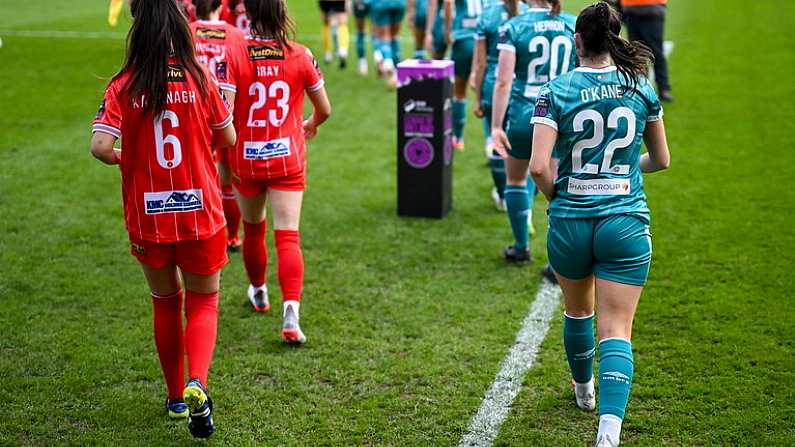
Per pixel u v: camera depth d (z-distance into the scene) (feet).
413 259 46.11
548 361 34.68
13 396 31.83
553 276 42.93
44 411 30.81
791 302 39.06
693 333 36.45
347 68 99.76
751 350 34.73
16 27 119.24
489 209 54.60
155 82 26.61
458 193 57.88
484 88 49.88
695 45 105.19
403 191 52.75
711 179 57.47
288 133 36.14
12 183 57.57
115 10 66.18
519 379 33.22
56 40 109.19
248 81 35.22
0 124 71.61
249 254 38.55
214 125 28.25
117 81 27.02
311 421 30.37
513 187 44.11
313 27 126.82
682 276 42.39
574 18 41.39
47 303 40.16
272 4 34.73
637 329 37.04
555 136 26.91
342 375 33.73
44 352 35.32
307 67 36.04
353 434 29.55
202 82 27.48
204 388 27.32
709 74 89.35
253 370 34.17
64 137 68.80
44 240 48.06
